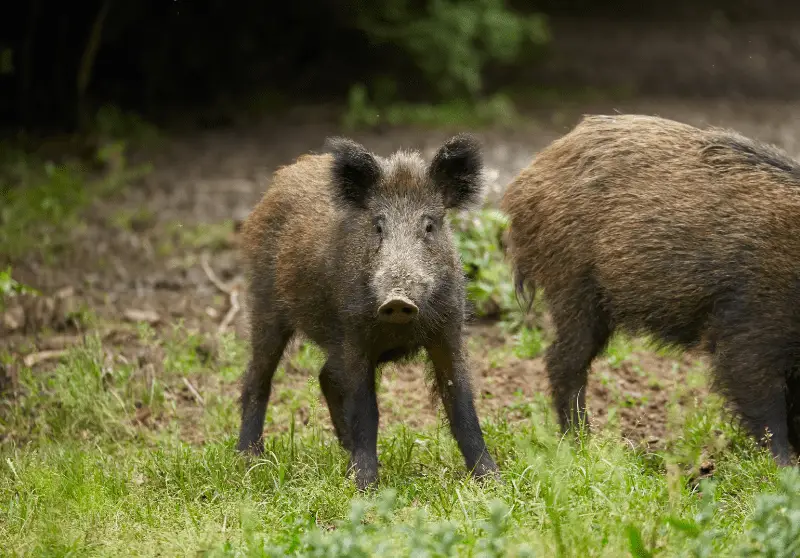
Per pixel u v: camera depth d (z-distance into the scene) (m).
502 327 14.63
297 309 10.68
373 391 10.04
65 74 30.05
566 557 7.11
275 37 35.66
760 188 10.06
